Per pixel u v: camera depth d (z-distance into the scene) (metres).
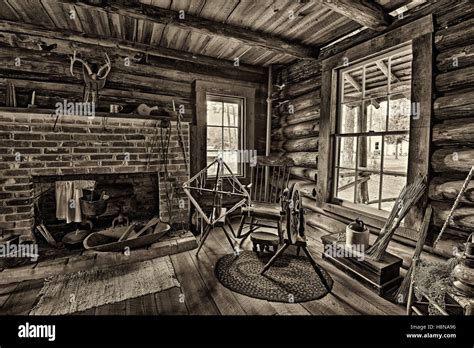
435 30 2.07
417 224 2.17
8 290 2.04
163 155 3.33
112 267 2.47
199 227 3.46
